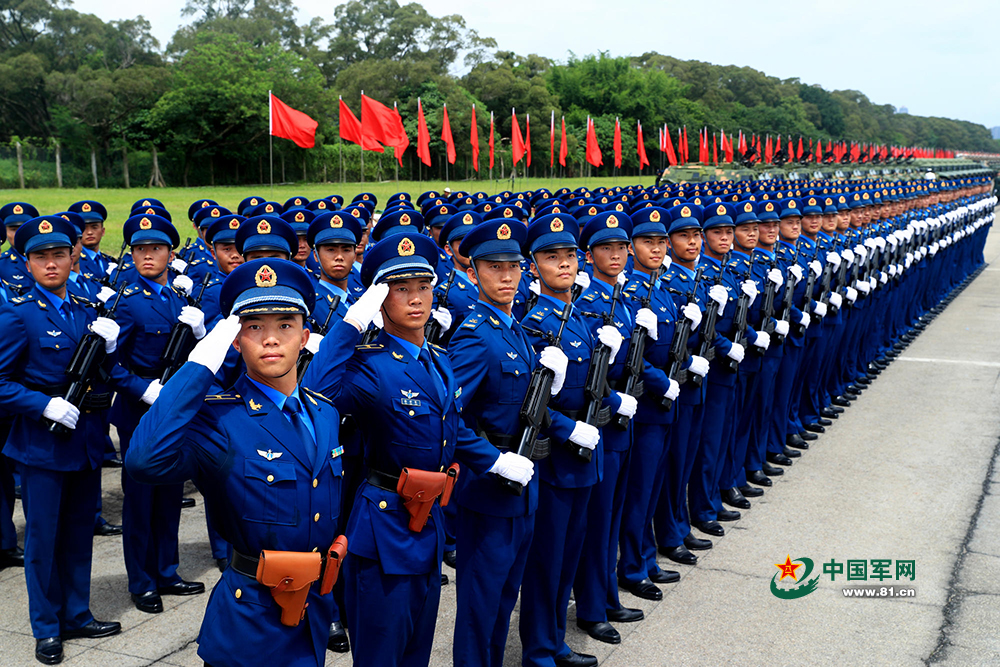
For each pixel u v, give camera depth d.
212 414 2.78
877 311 11.22
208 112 41.47
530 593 4.32
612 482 4.69
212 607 2.88
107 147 42.03
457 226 6.31
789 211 8.32
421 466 3.46
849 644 4.64
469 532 3.93
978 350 12.64
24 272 5.99
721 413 6.23
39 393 4.31
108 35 53.00
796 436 8.20
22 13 50.25
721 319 6.55
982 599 5.11
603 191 13.41
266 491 2.77
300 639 2.86
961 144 178.38
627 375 4.91
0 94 43.75
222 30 67.69
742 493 6.98
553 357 4.02
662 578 5.44
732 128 86.31
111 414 5.50
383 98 55.72
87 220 7.95
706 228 6.58
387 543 3.39
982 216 21.58
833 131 127.06
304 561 2.73
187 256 8.34
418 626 3.54
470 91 60.19
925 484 7.12
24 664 4.37
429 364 3.59
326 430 2.96
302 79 44.91
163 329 5.38
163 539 5.16
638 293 5.38
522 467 3.75
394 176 44.31
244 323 2.81
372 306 3.31
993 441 8.26
